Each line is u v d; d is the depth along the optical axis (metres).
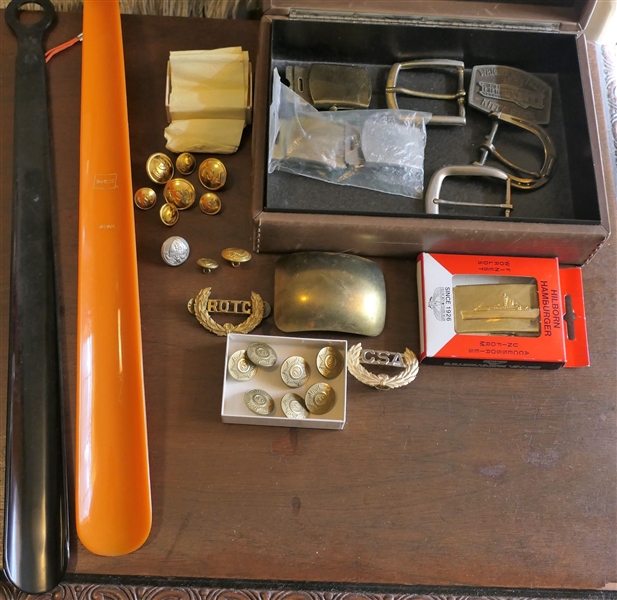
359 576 0.66
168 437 0.70
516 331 0.74
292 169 0.80
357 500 0.69
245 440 0.70
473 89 0.84
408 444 0.71
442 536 0.68
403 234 0.72
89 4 0.82
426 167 0.82
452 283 0.75
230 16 0.98
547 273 0.76
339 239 0.73
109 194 0.76
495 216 0.77
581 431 0.73
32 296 0.73
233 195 0.79
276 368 0.72
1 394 0.71
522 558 0.68
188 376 0.72
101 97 0.79
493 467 0.71
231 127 0.80
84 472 0.66
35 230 0.76
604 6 0.92
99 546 0.65
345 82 0.83
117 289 0.73
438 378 0.74
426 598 0.66
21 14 0.85
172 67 0.80
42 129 0.79
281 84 0.80
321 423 0.69
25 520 0.65
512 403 0.74
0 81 0.82
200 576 0.66
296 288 0.72
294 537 0.67
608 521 0.70
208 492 0.68
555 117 0.84
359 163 0.80
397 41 0.82
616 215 0.83
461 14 0.80
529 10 0.80
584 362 0.75
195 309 0.74
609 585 0.68
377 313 0.74
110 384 0.69
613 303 0.79
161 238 0.77
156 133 0.81
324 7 0.78
